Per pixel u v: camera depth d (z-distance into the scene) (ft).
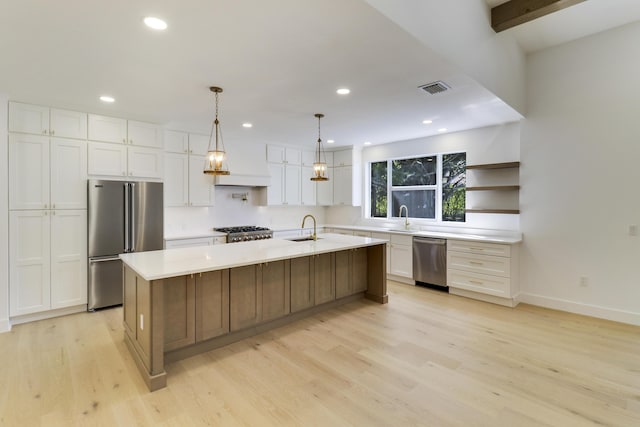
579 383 7.87
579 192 12.85
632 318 11.70
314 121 14.67
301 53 7.92
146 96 11.07
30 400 7.10
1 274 10.80
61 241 12.25
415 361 8.93
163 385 7.66
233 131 16.78
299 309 11.76
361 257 14.30
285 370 8.45
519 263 14.34
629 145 11.76
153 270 7.95
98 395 7.32
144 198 13.92
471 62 9.49
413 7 7.16
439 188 18.42
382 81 9.75
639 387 7.70
